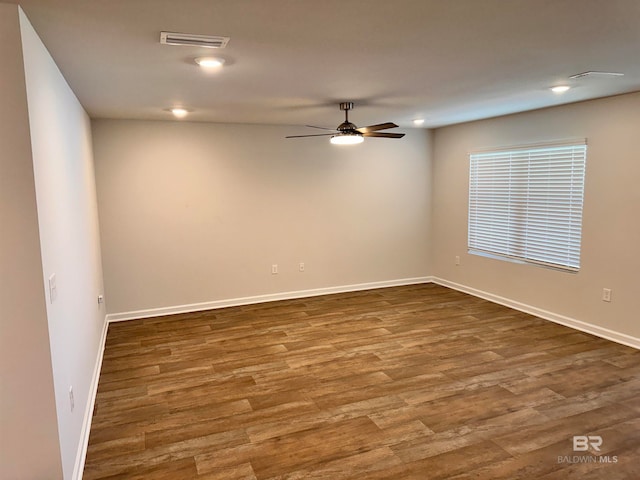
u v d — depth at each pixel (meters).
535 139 5.03
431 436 2.81
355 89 3.59
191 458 2.62
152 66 2.78
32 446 2.02
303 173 6.05
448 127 6.43
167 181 5.38
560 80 3.41
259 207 5.86
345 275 6.49
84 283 3.34
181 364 3.99
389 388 3.48
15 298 1.93
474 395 3.34
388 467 2.52
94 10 1.89
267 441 2.79
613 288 4.36
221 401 3.31
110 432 2.91
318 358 4.09
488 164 5.80
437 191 6.78
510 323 4.98
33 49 2.05
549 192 4.96
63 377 2.25
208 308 5.73
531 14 2.03
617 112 4.18
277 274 6.08
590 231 4.54
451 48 2.53
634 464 2.50
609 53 2.68
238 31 2.18
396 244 6.75
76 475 2.37
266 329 4.91
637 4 1.92
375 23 2.11
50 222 2.19
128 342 4.55
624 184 4.19
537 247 5.18
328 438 2.81
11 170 1.89
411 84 3.45
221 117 5.05
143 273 5.39
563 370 3.74
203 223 5.60
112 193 5.16
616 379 3.55
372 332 4.77
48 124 2.32
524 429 2.87
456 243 6.49
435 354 4.14
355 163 6.33
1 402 1.96
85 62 2.64
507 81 3.41
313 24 2.11
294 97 3.88
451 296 6.18
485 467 2.50
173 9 1.89
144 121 5.20
